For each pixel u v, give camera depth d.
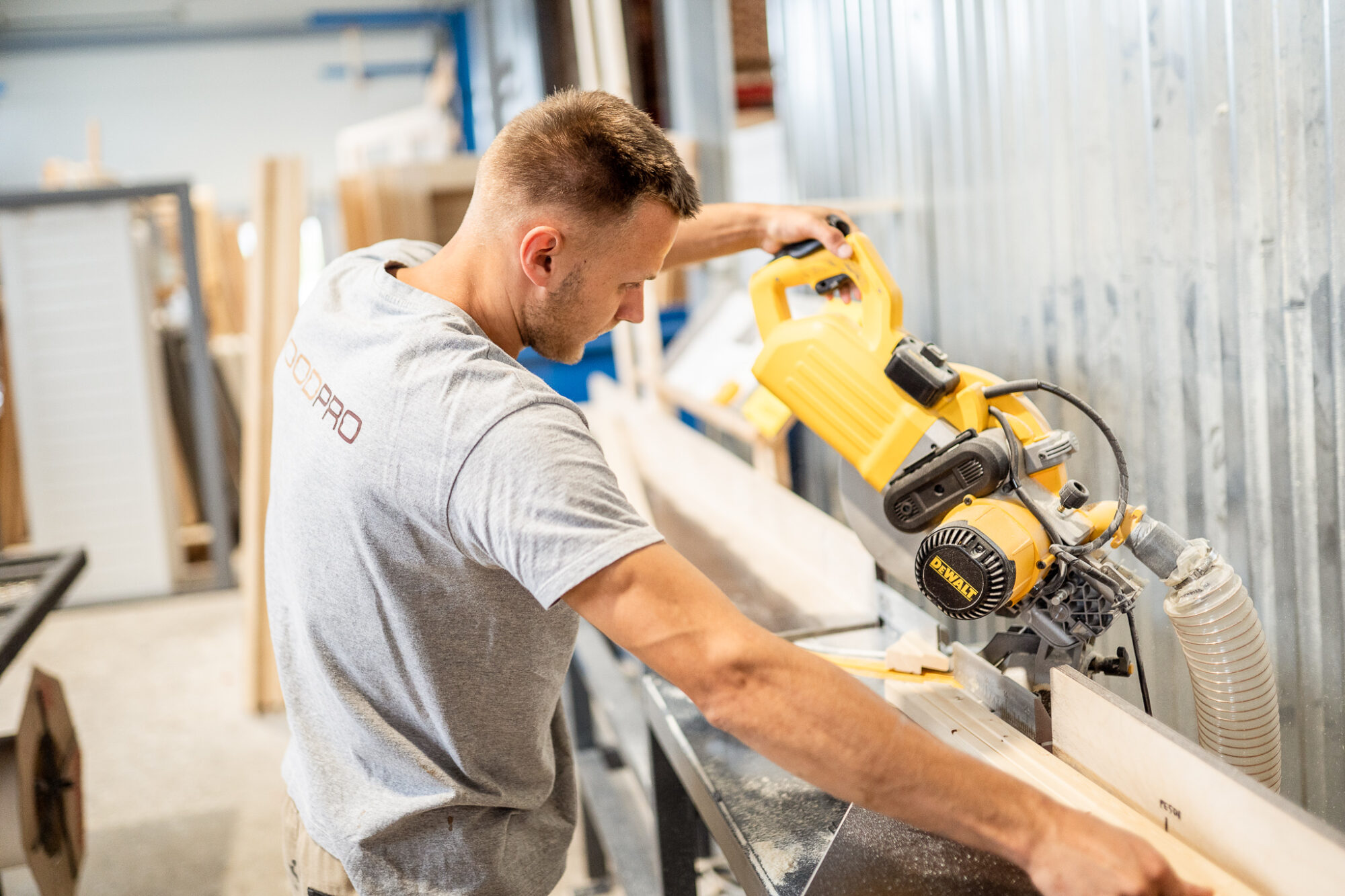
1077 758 1.02
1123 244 1.52
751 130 3.22
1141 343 1.51
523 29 6.36
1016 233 1.79
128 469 4.64
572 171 1.01
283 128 10.39
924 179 2.09
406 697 1.06
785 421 1.46
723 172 3.73
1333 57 1.15
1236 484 1.37
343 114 10.49
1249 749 1.06
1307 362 1.24
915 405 1.19
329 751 1.14
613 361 3.90
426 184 4.63
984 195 1.88
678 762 1.36
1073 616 1.12
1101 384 1.61
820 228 1.32
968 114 1.90
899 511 1.18
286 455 1.08
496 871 1.16
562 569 0.84
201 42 10.00
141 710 3.64
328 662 1.07
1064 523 1.10
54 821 1.91
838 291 1.34
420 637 1.02
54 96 9.84
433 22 9.47
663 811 1.55
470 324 1.01
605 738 2.90
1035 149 1.70
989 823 0.81
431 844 1.13
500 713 1.10
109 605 4.73
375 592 1.01
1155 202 1.44
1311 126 1.19
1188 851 0.84
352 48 9.91
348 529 0.99
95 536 4.67
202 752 3.30
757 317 1.40
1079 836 0.80
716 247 1.44
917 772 0.81
